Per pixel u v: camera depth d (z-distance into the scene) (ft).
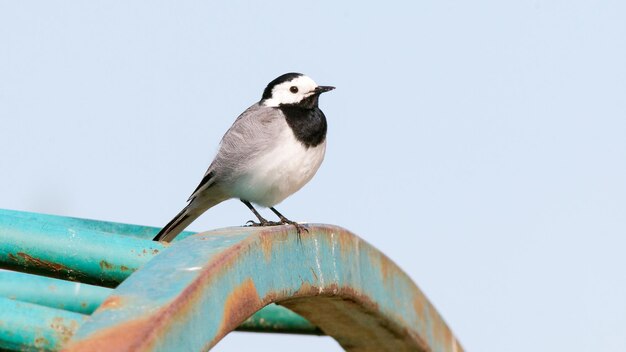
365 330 42.73
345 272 38.68
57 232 34.22
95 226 43.78
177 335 26.40
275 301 33.83
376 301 41.04
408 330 43.52
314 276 36.40
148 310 26.11
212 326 28.50
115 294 26.96
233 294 30.09
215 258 29.55
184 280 27.84
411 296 44.34
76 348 24.58
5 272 42.83
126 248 34.63
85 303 42.52
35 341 27.81
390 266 42.75
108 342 24.84
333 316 41.16
